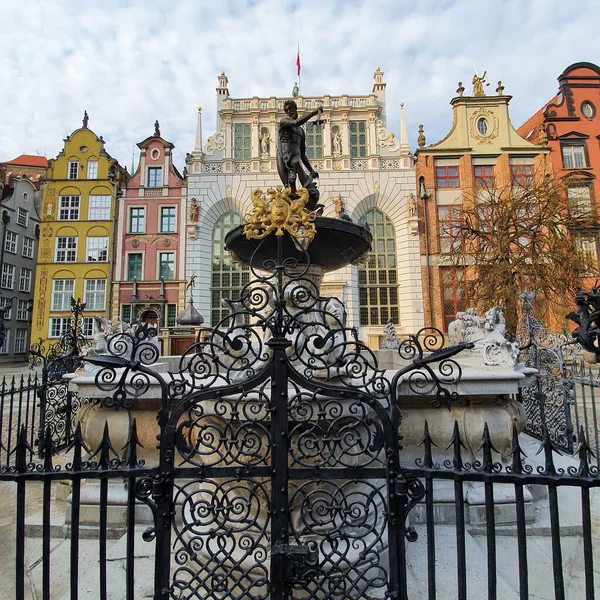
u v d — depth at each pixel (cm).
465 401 383
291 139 480
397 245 2592
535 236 1655
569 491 428
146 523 362
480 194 2100
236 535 293
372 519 304
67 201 2750
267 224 247
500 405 385
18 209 3712
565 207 1706
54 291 2678
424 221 2531
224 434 230
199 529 318
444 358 238
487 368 400
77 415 400
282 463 223
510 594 265
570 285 1595
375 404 229
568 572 297
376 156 2591
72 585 202
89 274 2673
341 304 408
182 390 231
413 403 388
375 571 275
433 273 2502
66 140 2766
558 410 618
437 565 300
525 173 2530
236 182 2602
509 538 347
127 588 205
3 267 3516
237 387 229
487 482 200
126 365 231
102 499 209
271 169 2605
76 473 207
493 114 2572
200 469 222
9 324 3550
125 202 2673
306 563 217
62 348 842
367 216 2650
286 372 229
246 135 2669
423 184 2539
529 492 366
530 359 721
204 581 220
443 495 371
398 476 217
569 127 2589
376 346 2411
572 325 1698
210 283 2602
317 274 483
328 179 2595
